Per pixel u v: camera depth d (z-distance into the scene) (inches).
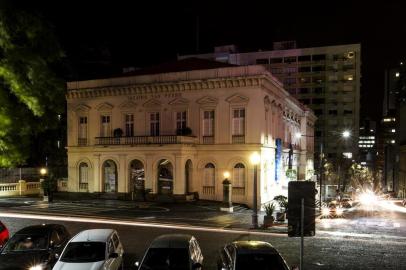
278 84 1756.9
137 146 1626.5
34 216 1189.1
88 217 1179.3
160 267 494.0
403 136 3828.7
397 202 2716.5
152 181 1601.9
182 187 1547.7
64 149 2193.7
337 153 4456.2
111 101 1785.2
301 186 437.7
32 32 1186.6
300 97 4549.7
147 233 952.3
